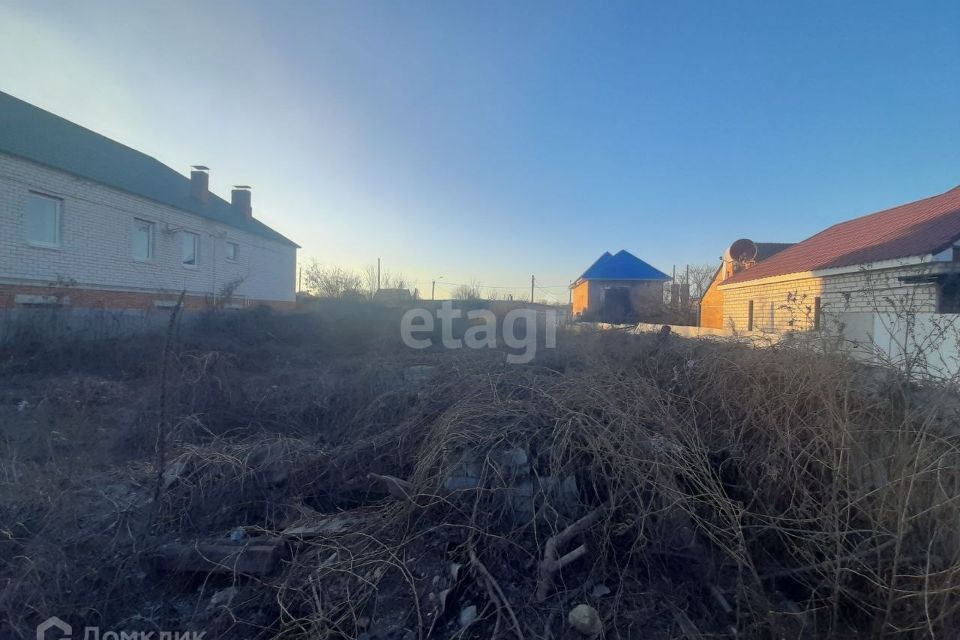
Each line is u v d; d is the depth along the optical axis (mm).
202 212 17500
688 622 2783
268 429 5898
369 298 19953
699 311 20906
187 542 3502
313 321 15398
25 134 12383
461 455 3656
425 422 4750
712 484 3219
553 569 2996
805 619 2768
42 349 8922
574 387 4324
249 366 10258
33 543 3139
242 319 14414
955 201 10562
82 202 12602
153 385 6590
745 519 3373
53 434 4777
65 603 2822
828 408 3158
